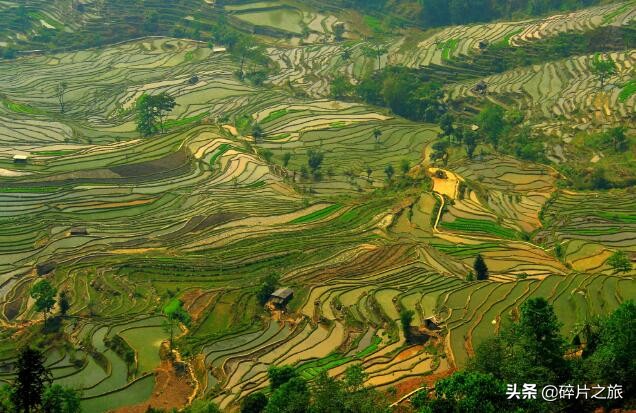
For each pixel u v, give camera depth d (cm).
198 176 11762
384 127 14788
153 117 14138
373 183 12175
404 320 6862
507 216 10388
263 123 14812
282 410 4884
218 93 16312
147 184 11400
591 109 14150
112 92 16288
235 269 8575
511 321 6712
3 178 11469
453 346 6481
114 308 7738
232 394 6116
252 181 11669
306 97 16412
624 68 15475
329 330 7119
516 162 12631
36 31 18925
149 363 6669
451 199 10706
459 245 9219
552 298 7138
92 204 10656
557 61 16500
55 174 11600
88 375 6556
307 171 12569
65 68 17538
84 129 14400
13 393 4925
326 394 4841
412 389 5797
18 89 16275
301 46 19075
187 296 7862
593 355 4928
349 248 9038
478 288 7612
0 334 7375
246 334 7088
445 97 15862
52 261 8894
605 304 6881
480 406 4491
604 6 18600
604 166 12081
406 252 8888
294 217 10294
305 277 8225
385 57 18188
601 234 9481
